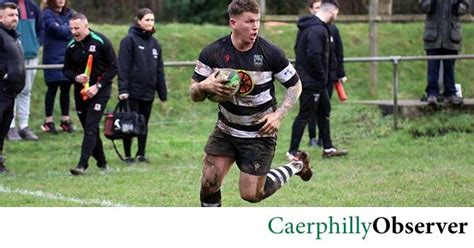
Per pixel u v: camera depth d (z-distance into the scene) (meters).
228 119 9.45
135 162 16.58
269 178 9.91
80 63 14.92
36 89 21.78
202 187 9.77
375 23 23.23
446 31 19.08
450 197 12.65
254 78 9.27
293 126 16.50
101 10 31.03
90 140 15.05
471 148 17.45
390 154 17.16
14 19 15.40
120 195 13.09
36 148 17.95
